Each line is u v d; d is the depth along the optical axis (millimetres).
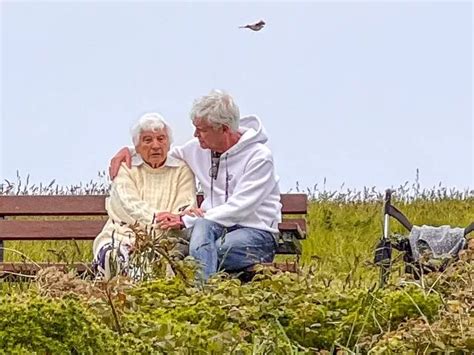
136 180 7730
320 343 4859
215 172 7648
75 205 8328
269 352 4355
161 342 4152
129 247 6617
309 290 5254
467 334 4285
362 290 5184
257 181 7496
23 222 8328
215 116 7500
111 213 7621
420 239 7898
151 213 7520
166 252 6148
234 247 7238
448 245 7863
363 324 4629
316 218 12469
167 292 5484
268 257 7477
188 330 4359
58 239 8312
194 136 7711
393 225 12727
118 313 4473
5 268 7383
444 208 13938
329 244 11078
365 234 12062
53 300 3824
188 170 7777
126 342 3959
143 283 5574
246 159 7617
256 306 4926
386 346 4320
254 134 7664
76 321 3734
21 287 6145
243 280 7344
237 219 7383
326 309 4953
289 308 5012
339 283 5840
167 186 7711
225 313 4852
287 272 5516
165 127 7746
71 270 5523
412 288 5059
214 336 4355
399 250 8031
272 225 7559
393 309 4910
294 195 8266
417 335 4301
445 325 4426
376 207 13430
